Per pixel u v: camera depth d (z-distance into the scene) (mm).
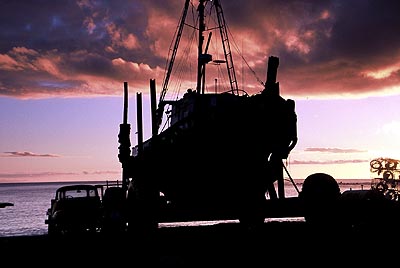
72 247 13969
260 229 16219
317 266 12445
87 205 21984
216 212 17812
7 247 13922
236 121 17781
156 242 14578
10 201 172375
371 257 12953
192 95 20484
